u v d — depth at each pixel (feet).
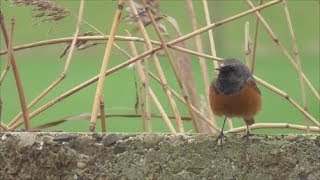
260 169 28.63
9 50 34.22
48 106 35.73
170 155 28.76
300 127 37.24
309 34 158.10
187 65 42.57
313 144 28.55
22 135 29.12
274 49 139.44
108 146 28.84
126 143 28.81
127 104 97.14
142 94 38.65
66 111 87.76
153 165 28.76
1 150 29.19
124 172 28.81
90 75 118.73
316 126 37.27
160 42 36.35
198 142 28.68
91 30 38.86
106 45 35.53
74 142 28.94
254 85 32.73
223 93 32.45
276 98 96.53
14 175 29.19
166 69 83.20
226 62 32.94
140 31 36.99
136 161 28.81
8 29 39.68
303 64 134.31
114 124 74.23
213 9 104.73
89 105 91.50
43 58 141.38
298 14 161.68
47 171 29.04
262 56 138.21
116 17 33.68
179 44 41.42
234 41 138.21
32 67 134.62
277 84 111.34
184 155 28.71
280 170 28.66
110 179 28.84
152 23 35.55
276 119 79.41
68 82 110.63
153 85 77.00
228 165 28.66
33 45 36.22
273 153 28.60
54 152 28.99
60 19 35.60
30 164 29.09
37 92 103.76
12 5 35.01
